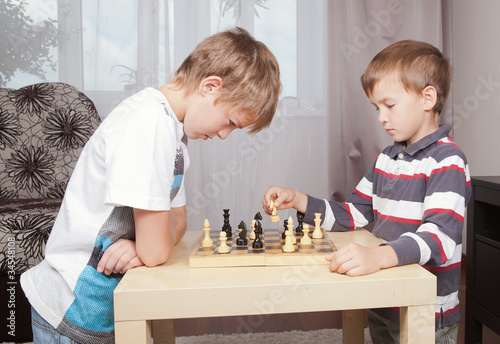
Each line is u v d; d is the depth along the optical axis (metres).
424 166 0.98
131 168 0.75
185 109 0.88
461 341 1.42
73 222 0.86
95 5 2.19
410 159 1.02
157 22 2.18
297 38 2.26
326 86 2.26
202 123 0.86
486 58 2.01
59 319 0.85
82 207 0.87
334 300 0.71
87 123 1.97
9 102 1.95
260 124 0.91
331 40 2.21
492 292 1.24
